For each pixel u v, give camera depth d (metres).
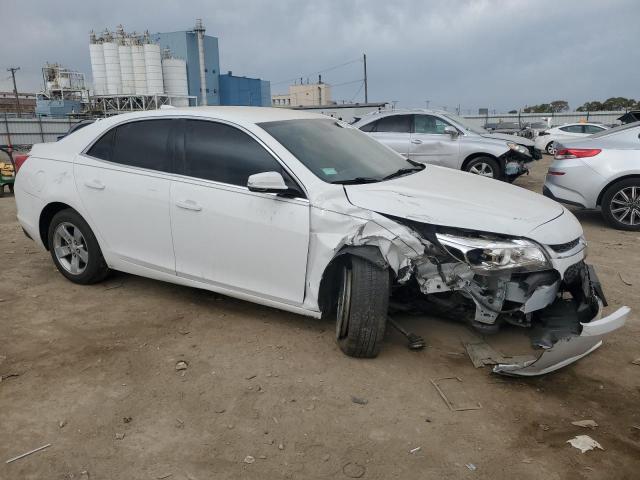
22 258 6.05
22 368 3.57
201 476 2.60
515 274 3.42
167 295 4.83
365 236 3.46
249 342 3.94
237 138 4.07
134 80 50.84
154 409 3.13
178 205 4.16
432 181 4.16
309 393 3.30
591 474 2.64
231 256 4.00
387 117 11.81
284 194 3.71
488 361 3.63
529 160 11.23
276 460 2.72
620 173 7.49
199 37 55.91
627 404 3.24
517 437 2.92
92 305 4.62
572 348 3.20
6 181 11.21
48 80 54.31
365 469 2.66
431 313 3.92
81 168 4.74
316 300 3.72
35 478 2.59
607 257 6.23
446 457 2.75
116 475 2.61
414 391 3.33
